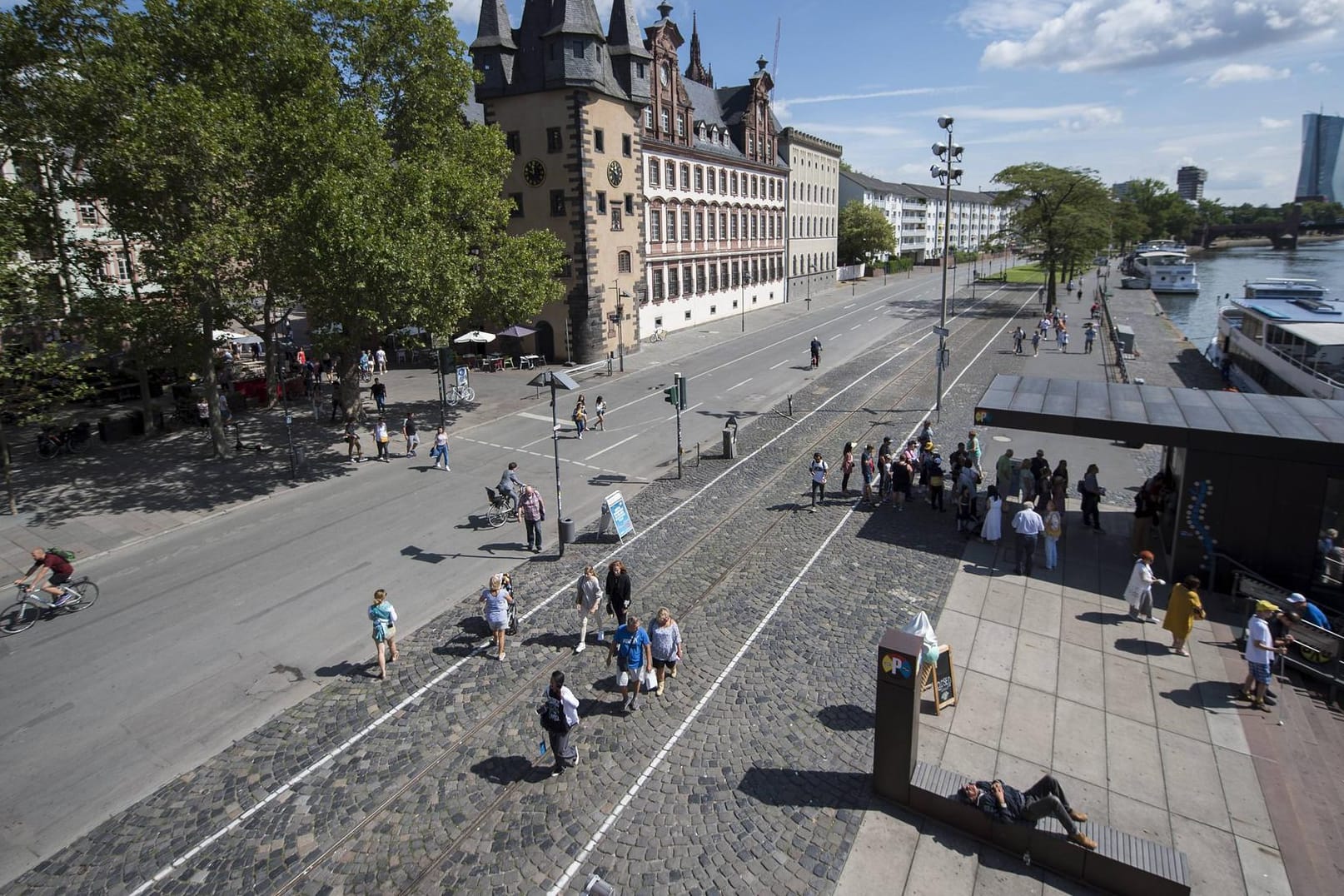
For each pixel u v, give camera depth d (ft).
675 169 184.44
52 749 39.47
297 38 88.33
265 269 84.38
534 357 149.18
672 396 80.53
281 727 40.78
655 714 40.86
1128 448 89.92
